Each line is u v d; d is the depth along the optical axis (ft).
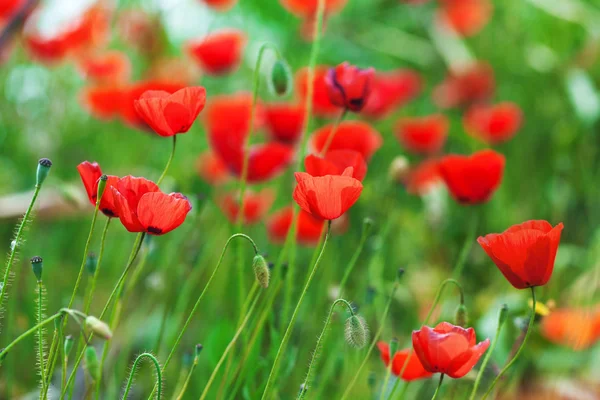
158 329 6.68
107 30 10.97
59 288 7.35
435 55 13.65
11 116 10.51
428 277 8.19
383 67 13.26
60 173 10.03
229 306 6.82
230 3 9.32
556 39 12.56
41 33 10.22
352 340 5.35
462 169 6.18
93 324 5.07
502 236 5.29
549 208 9.95
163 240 6.92
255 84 5.92
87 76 9.74
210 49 8.25
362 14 13.98
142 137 10.14
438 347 5.24
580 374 7.00
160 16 11.06
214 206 7.98
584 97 9.84
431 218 8.43
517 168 10.58
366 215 7.93
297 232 6.89
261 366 5.95
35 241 7.91
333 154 5.69
